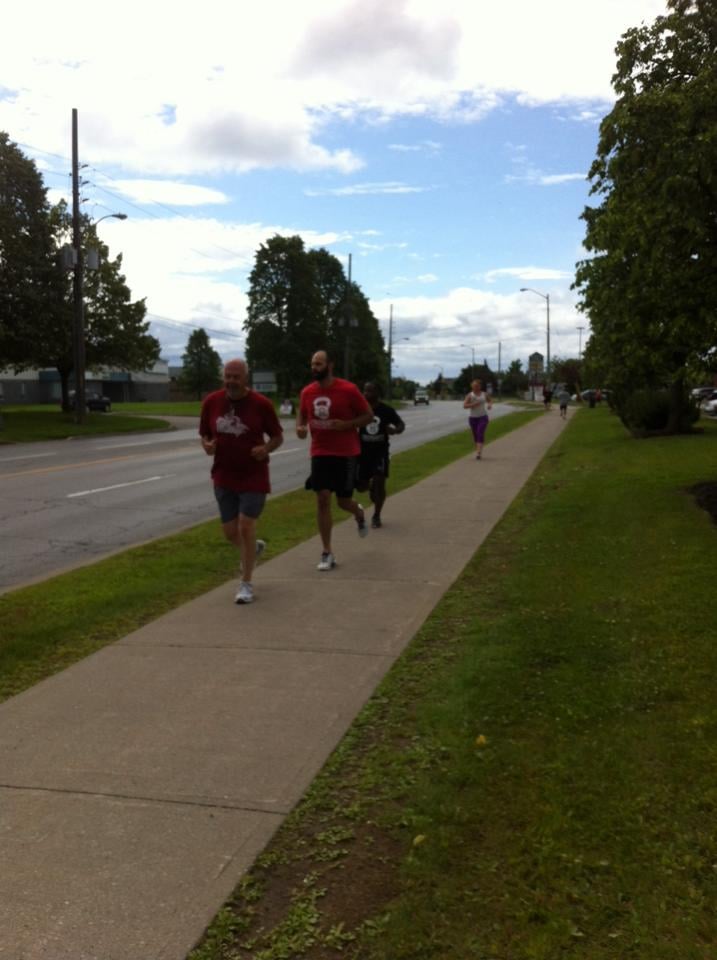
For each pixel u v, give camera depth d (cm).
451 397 15875
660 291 1034
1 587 762
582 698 423
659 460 1622
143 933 263
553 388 10175
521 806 324
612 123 977
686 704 409
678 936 250
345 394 754
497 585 682
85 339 4822
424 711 423
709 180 871
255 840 313
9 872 295
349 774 364
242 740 400
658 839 298
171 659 521
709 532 822
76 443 2920
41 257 4078
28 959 251
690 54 1019
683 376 1121
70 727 420
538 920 261
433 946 253
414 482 1461
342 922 268
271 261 7494
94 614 627
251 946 258
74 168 3594
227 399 651
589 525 914
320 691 461
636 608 575
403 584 705
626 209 1019
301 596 673
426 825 315
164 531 1066
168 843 312
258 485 657
